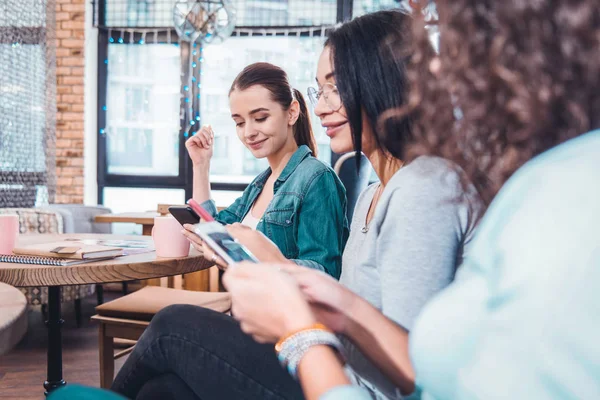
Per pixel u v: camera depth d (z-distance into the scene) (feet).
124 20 16.24
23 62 15.57
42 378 8.64
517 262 1.11
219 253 2.38
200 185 6.43
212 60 16.26
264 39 16.08
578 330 1.01
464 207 2.28
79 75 15.92
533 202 1.16
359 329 2.15
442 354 1.24
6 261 4.56
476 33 1.37
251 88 5.69
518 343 1.06
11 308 2.67
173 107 16.47
